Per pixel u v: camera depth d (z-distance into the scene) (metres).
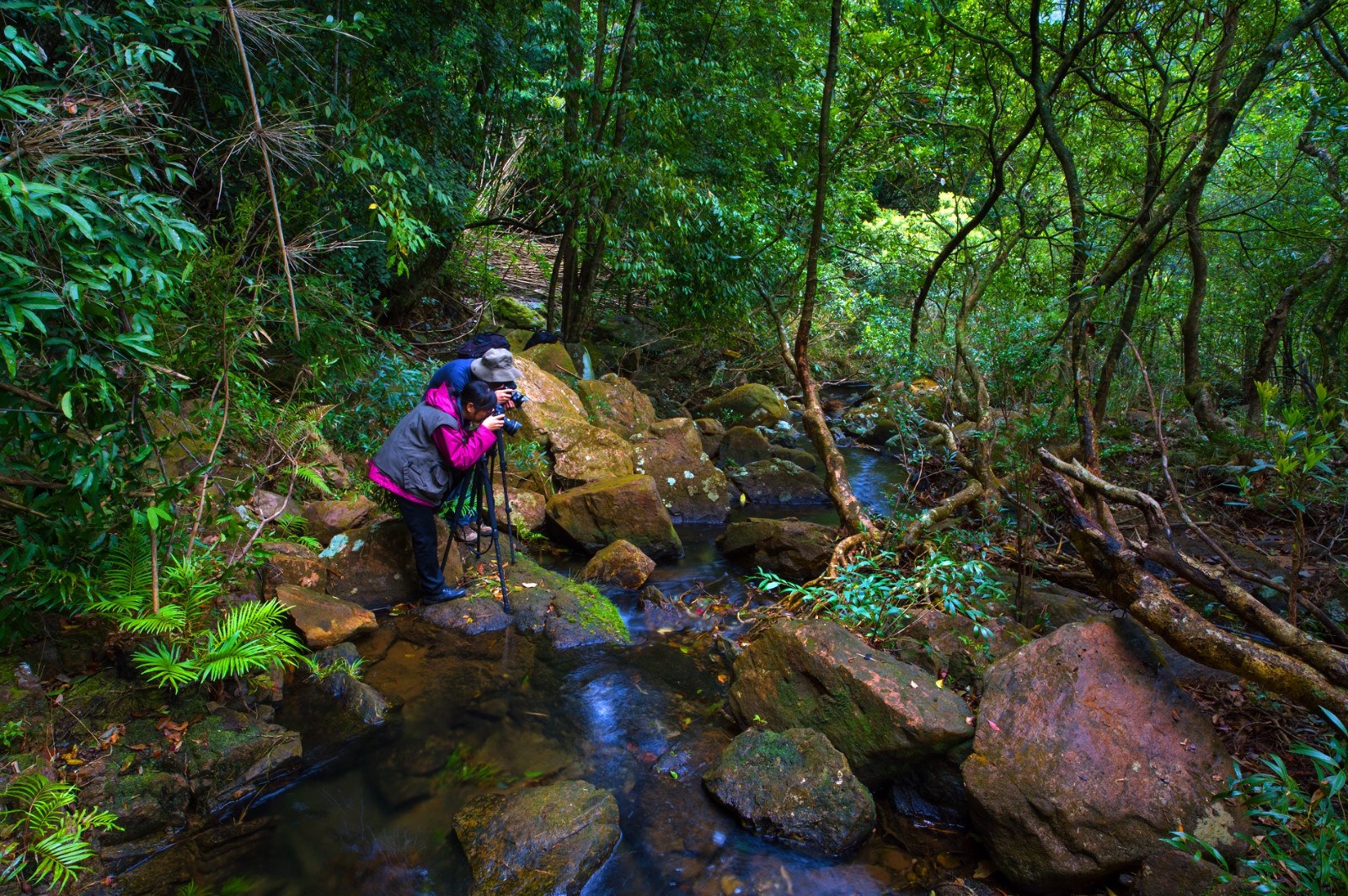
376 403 5.39
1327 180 6.12
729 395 9.33
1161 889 2.20
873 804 2.71
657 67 7.93
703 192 7.73
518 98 7.35
